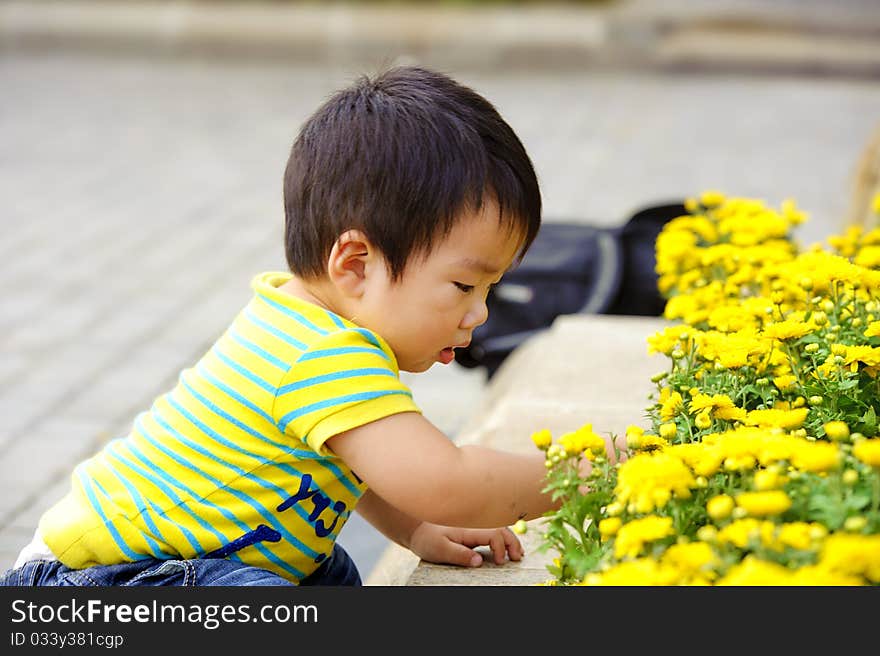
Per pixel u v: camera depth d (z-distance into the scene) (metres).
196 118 14.16
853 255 4.30
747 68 16.75
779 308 3.57
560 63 17.28
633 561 2.30
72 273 8.84
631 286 6.16
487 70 17.27
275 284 3.14
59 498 5.47
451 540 3.39
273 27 17.84
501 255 2.88
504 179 2.85
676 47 17.09
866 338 3.31
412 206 2.79
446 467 2.75
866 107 14.51
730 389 3.18
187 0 19.70
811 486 2.38
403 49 17.67
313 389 2.79
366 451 2.76
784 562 2.18
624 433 4.23
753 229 4.59
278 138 13.21
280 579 2.87
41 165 12.02
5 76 16.34
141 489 2.96
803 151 12.28
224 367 2.94
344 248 2.86
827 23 17.95
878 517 2.23
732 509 2.34
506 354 6.23
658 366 5.05
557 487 2.68
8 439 6.11
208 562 2.90
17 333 7.64
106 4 19.16
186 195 11.02
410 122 2.85
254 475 2.90
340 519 3.07
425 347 2.93
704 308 4.04
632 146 12.65
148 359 7.22
